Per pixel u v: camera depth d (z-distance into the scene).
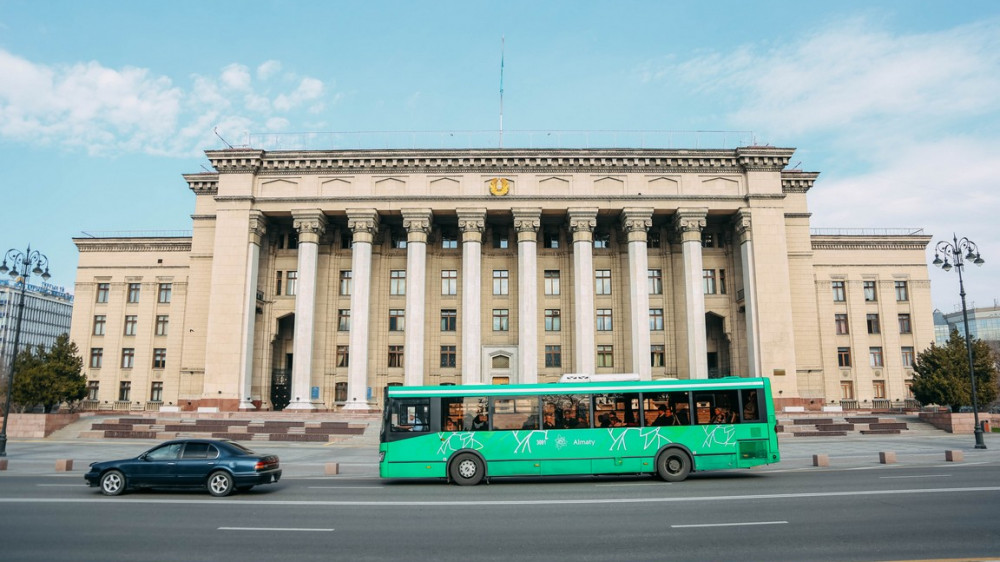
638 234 51.78
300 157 52.53
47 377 46.12
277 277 55.47
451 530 12.90
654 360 54.53
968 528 12.52
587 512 14.90
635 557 10.59
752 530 12.61
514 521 13.84
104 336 60.53
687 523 13.41
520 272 51.44
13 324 140.38
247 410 49.53
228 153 52.38
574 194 52.31
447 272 55.53
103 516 14.68
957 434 43.09
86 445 38.28
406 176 52.66
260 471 18.23
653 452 21.22
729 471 24.62
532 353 50.03
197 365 53.19
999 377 66.31
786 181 55.75
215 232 53.72
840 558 10.35
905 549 10.88
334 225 55.78
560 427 21.36
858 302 61.00
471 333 50.28
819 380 52.69
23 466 27.59
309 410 49.50
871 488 18.25
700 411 21.59
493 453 21.14
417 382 49.53
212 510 15.53
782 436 42.84
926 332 60.75
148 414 49.66
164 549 11.32
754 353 50.47
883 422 46.09
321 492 19.17
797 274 54.50
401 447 21.31
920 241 62.06
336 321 54.59
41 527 13.34
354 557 10.70
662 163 52.72
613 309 54.81
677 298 54.84
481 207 52.06
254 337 53.19
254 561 10.46
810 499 16.36
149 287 60.91
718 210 52.91
